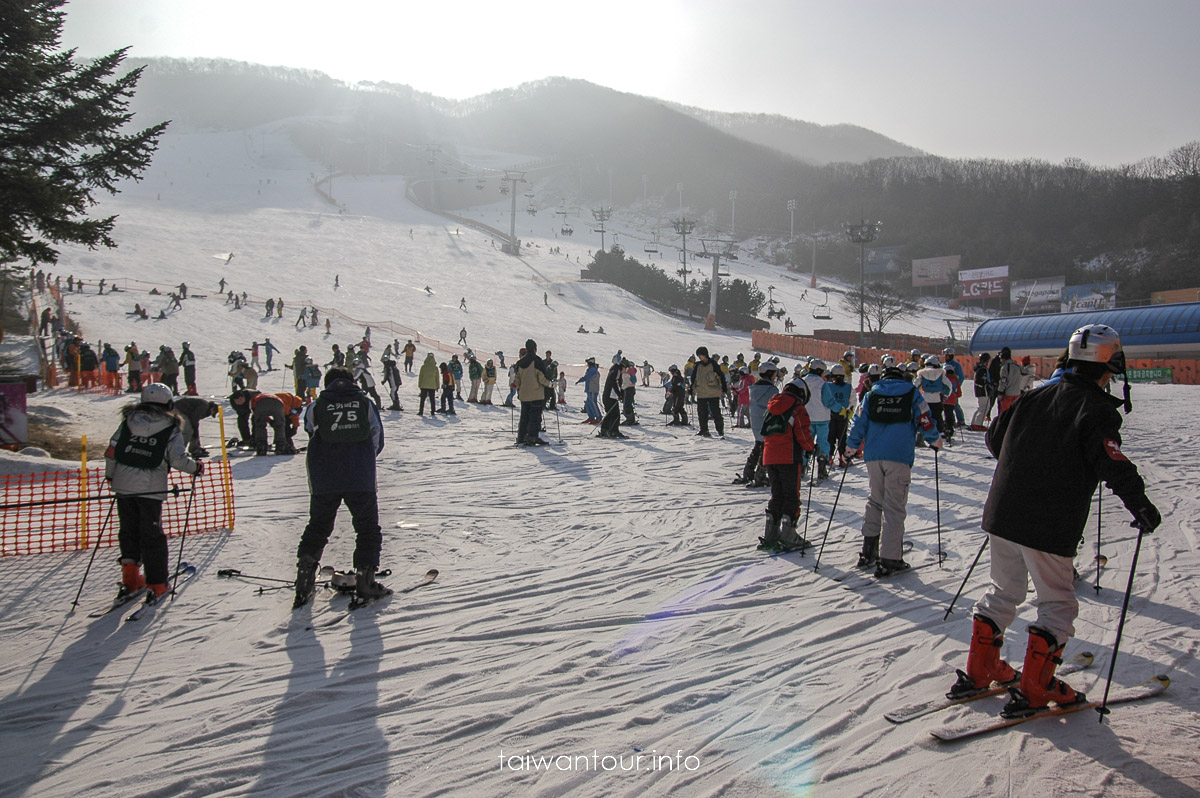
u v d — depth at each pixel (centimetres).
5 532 750
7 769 334
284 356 3681
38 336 3119
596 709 384
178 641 481
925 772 320
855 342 6550
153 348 3516
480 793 312
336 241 9356
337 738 359
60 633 495
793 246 16200
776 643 472
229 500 788
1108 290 8956
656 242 14875
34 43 1357
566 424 1955
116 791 316
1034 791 303
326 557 672
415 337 4731
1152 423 1723
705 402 1653
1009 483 377
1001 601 390
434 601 556
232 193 13825
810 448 686
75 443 1386
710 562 655
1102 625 486
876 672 425
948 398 1425
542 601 555
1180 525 754
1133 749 333
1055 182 15762
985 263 13612
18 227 1398
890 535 607
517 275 8600
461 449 1437
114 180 1488
